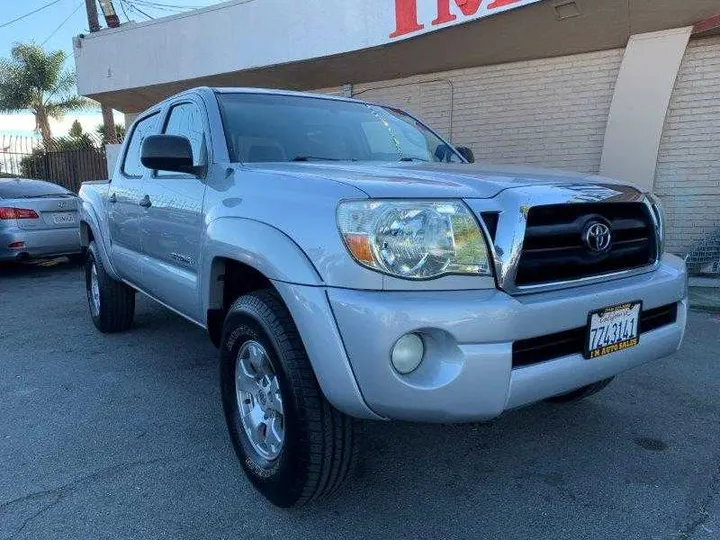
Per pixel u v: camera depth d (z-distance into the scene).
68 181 16.39
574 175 2.82
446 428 3.42
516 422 3.49
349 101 4.14
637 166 7.86
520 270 2.26
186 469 2.99
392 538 2.46
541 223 2.33
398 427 3.43
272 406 2.64
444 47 8.77
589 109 8.37
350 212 2.17
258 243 2.46
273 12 10.21
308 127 3.62
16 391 4.05
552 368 2.28
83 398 3.92
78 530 2.50
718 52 7.34
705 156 7.59
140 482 2.87
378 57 9.49
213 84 11.93
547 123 8.76
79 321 5.97
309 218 2.31
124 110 15.24
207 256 2.89
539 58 8.66
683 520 2.55
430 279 2.12
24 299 7.16
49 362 4.65
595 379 2.46
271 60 10.39
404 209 2.13
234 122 3.38
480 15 7.72
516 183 2.42
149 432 3.41
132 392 4.01
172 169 3.18
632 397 3.85
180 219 3.33
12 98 24.95
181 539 2.45
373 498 2.73
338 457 2.37
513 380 2.17
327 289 2.17
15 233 8.33
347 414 2.26
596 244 2.44
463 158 4.21
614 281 2.55
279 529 2.51
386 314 2.04
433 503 2.70
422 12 8.34
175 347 5.00
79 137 21.02
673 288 2.75
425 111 9.98
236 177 2.92
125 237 4.37
